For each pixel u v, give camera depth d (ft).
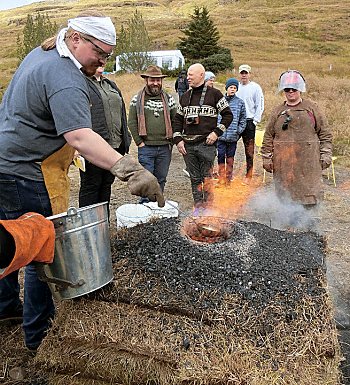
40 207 9.18
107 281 9.00
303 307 8.71
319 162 14.53
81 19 8.13
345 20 277.85
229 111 18.30
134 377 8.44
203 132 18.22
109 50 8.39
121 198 21.68
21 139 8.64
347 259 15.90
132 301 8.90
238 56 198.18
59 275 8.56
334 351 8.07
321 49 225.97
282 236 11.28
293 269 9.71
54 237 8.09
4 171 8.82
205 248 9.94
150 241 10.36
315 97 59.41
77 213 8.29
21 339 10.91
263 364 7.83
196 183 18.99
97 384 8.79
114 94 15.23
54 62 8.20
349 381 9.80
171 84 85.20
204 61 132.36
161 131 18.39
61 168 9.42
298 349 8.01
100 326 8.70
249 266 9.50
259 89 23.48
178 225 11.13
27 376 9.84
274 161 14.97
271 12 322.75
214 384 7.78
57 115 8.02
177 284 9.11
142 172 7.99
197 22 148.56
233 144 22.68
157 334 8.45
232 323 8.39
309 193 14.55
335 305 12.89
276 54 210.59
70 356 8.79
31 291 9.69
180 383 7.93
